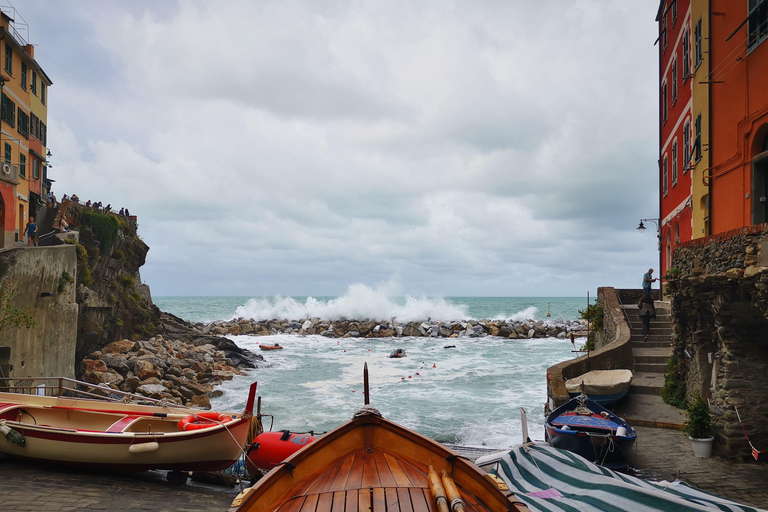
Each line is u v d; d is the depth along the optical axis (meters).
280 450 10.61
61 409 11.05
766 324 10.01
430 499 5.47
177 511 8.34
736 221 11.98
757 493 8.73
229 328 56.31
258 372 30.92
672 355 14.62
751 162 11.30
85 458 9.70
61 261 19.36
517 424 17.95
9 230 21.50
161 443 9.48
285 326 62.06
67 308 19.78
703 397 12.09
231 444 9.99
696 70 15.07
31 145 29.92
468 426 17.84
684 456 10.66
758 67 10.94
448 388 25.17
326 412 20.58
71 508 7.83
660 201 23.97
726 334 10.39
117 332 32.09
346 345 47.25
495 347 45.03
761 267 8.10
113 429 9.99
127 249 36.28
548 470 7.75
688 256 11.43
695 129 15.35
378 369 31.89
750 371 10.36
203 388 24.42
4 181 21.05
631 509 6.00
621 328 18.50
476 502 5.79
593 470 7.42
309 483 6.04
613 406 13.95
